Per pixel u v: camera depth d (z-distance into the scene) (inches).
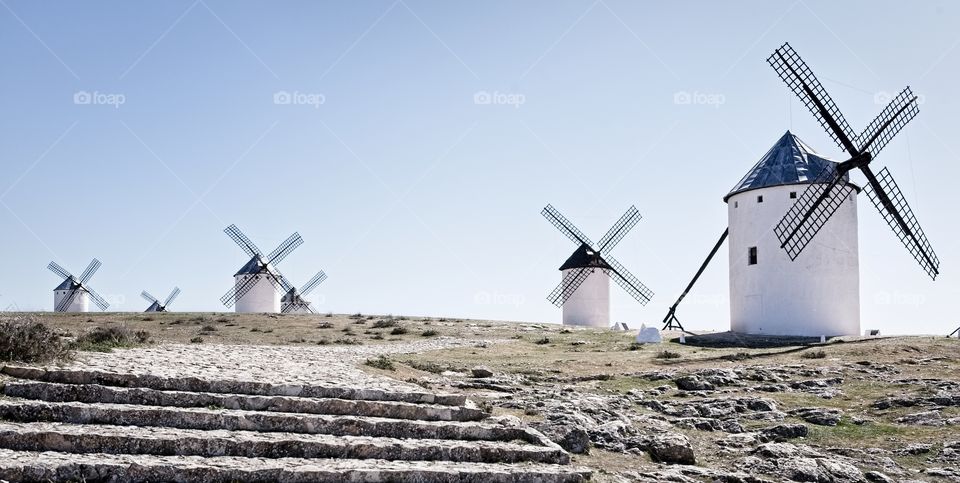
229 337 1758.1
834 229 1888.5
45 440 540.4
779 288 1897.1
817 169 1919.3
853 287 1894.7
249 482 525.3
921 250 1813.5
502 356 1407.5
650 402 954.7
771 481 672.4
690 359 1366.9
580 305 2674.7
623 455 730.2
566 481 606.9
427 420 720.3
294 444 589.3
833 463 717.9
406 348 1523.1
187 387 697.6
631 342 1755.7
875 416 913.5
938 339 1549.0
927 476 707.4
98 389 645.3
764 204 1932.8
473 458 633.6
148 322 2112.5
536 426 736.3
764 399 968.9
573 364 1289.4
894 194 1812.3
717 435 836.0
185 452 561.6
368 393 754.2
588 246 2736.2
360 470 552.4
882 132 1828.2
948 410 916.0
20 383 638.5
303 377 836.6
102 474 505.0
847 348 1434.5
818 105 1825.8
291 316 2347.4
